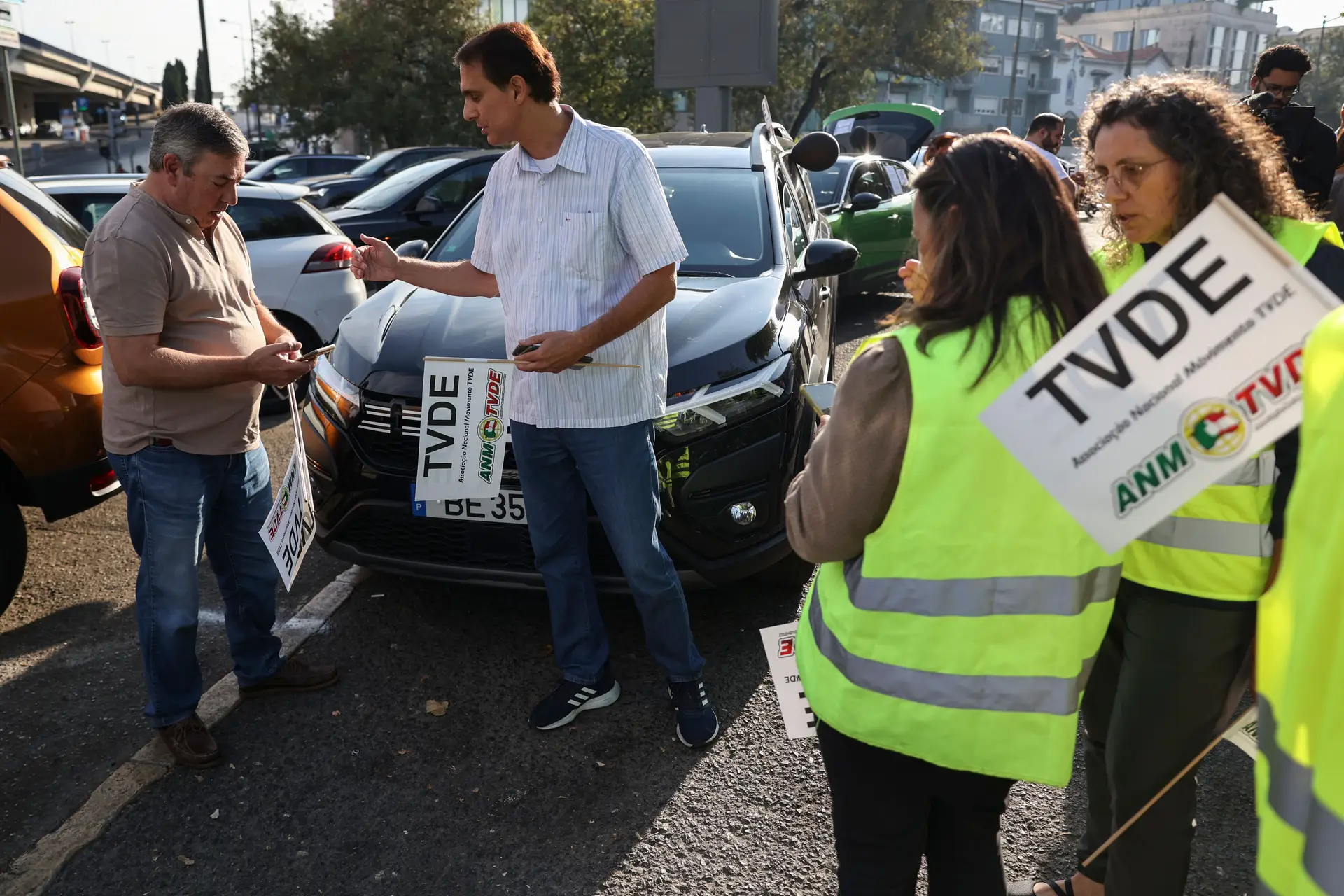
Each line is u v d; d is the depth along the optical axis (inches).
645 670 123.7
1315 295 41.3
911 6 1159.6
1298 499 31.8
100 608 141.3
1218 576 63.7
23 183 142.8
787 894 87.6
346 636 131.0
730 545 122.3
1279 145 62.8
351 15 1075.9
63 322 128.2
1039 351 50.5
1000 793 60.3
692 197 168.1
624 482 102.0
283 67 1074.7
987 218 51.3
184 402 98.0
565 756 106.9
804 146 170.7
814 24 1145.4
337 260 242.5
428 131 1072.8
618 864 91.0
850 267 149.6
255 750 107.5
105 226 92.2
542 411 100.4
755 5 468.1
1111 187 63.7
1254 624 65.1
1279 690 33.5
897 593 54.9
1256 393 43.1
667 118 1042.7
